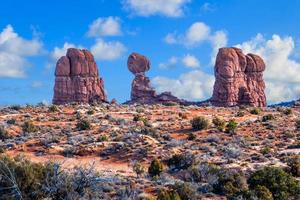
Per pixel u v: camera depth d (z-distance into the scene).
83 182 25.36
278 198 36.59
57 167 25.73
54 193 24.83
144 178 46.50
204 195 38.00
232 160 53.69
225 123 79.00
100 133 73.19
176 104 115.69
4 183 28.47
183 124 79.69
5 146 66.62
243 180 39.94
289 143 62.66
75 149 63.31
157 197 34.34
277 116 86.44
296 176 45.38
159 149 61.38
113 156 61.28
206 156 57.00
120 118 86.81
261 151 59.03
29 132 76.19
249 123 78.81
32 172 29.45
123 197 34.06
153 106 109.62
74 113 94.75
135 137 67.31
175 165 53.78
